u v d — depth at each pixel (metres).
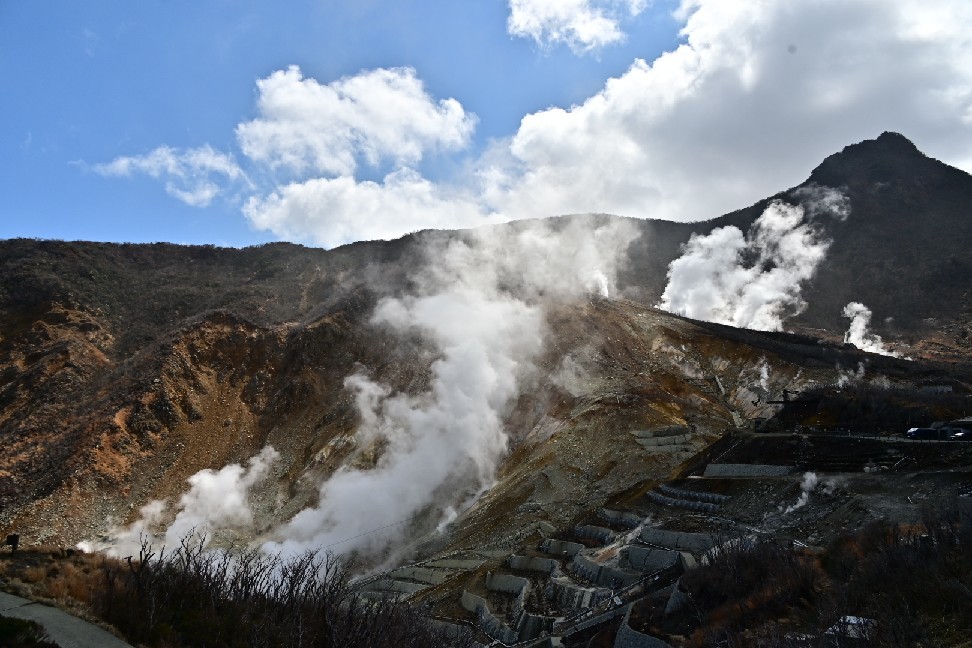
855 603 40.06
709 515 66.94
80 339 159.75
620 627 50.97
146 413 137.25
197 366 153.50
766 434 78.94
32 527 111.31
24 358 154.12
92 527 114.19
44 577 33.31
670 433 111.06
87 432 129.75
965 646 32.78
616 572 62.06
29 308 167.75
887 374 125.81
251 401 149.12
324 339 161.62
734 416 126.44
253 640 34.50
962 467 56.94
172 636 32.06
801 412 86.69
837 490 59.47
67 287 174.50
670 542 63.12
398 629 44.28
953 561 38.84
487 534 95.31
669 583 55.53
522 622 60.66
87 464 123.06
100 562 36.53
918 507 51.03
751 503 65.19
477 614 67.44
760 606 44.22
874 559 42.44
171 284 190.12
